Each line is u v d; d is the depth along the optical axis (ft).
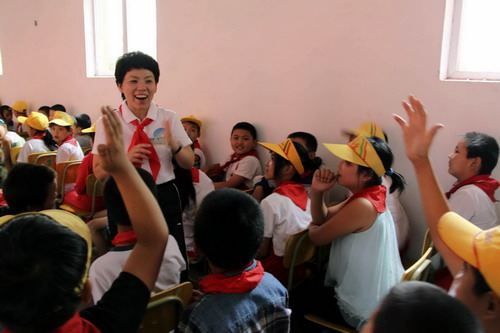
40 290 1.85
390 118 7.80
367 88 8.02
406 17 7.38
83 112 15.03
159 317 3.96
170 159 5.95
